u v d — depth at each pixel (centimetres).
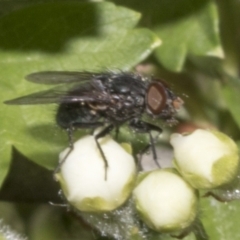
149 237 11
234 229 12
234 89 12
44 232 12
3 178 11
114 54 12
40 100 11
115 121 11
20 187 12
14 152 12
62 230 12
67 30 12
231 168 11
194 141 11
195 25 12
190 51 12
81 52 12
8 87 12
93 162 11
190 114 13
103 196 11
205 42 12
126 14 12
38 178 12
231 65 13
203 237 11
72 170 11
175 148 11
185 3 12
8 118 12
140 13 12
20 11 12
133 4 12
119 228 11
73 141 11
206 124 12
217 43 12
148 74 12
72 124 11
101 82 11
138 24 12
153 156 11
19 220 12
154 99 11
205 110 13
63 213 12
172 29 12
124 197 11
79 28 12
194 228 11
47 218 12
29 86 12
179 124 12
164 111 11
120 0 12
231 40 13
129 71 12
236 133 12
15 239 11
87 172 11
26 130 12
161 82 11
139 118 11
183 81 13
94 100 11
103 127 11
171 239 11
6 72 12
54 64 12
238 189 11
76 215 11
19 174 12
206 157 11
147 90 11
